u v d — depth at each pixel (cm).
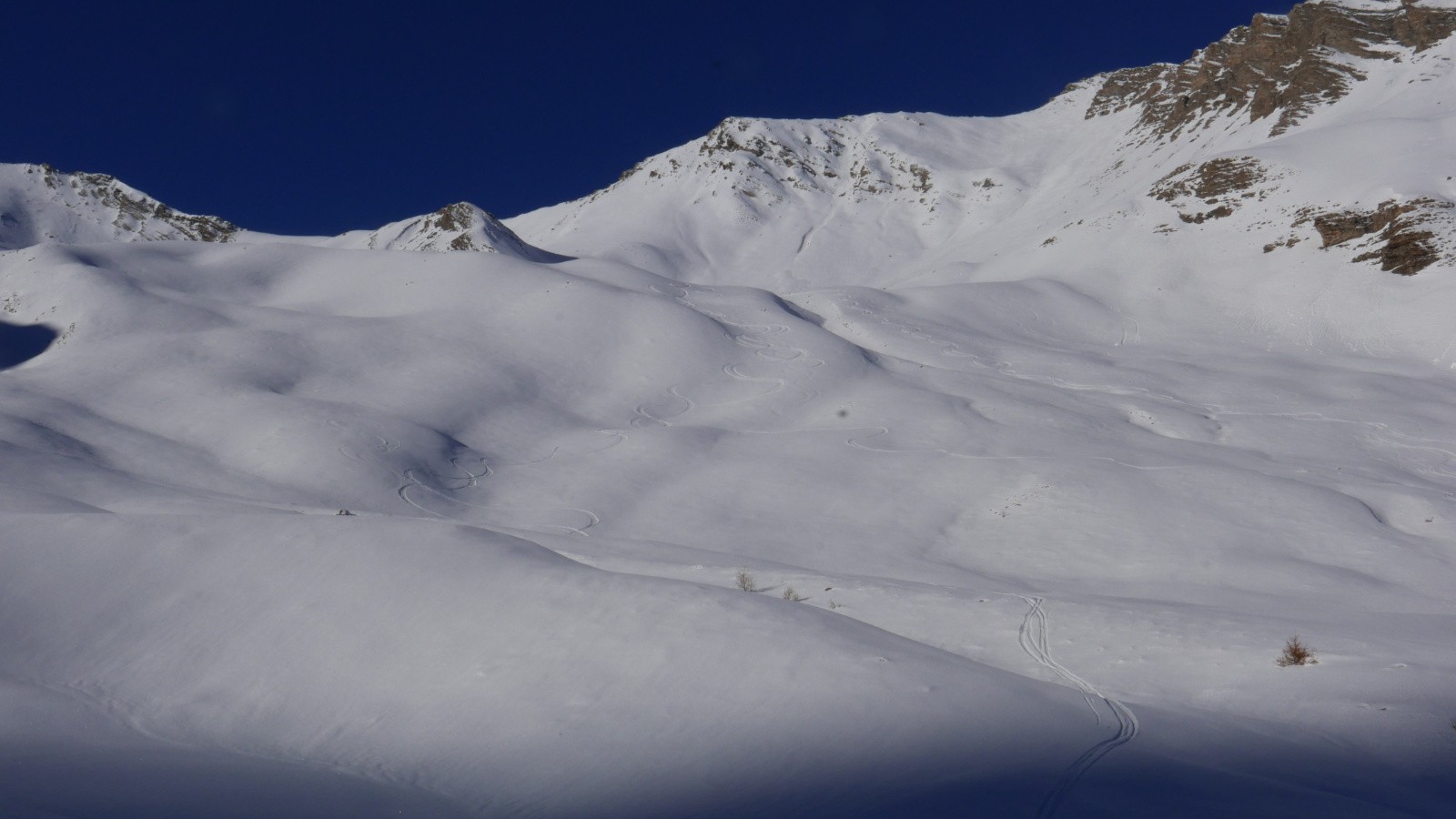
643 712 1172
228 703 1313
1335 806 901
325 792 1014
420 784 1052
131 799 957
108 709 1295
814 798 909
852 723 1101
